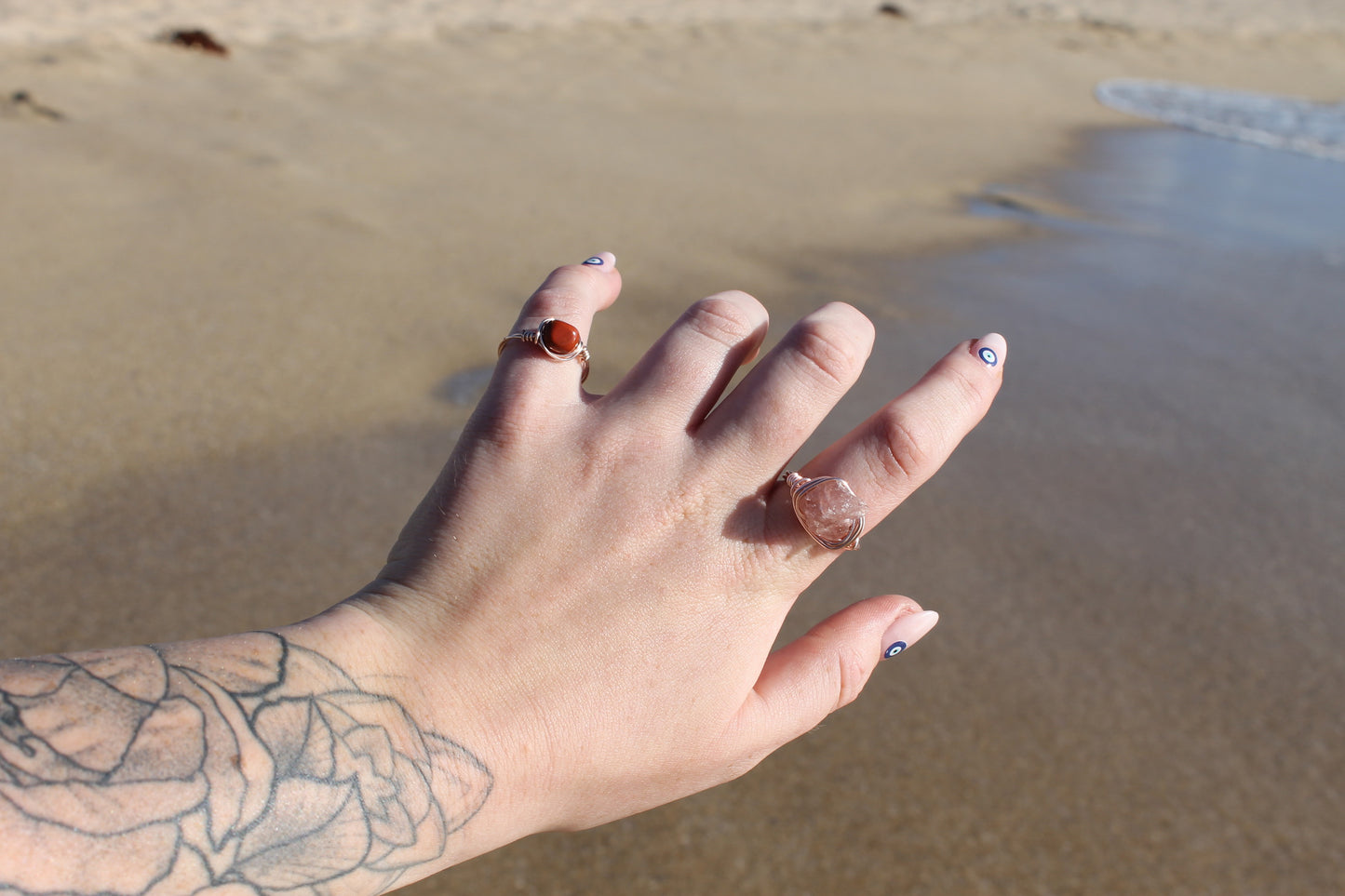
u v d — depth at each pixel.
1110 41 3.23
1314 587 0.67
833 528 0.31
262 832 0.26
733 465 0.31
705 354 0.33
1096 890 0.47
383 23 2.33
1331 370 0.99
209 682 0.27
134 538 0.63
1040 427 0.85
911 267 1.21
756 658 0.31
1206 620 0.63
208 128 1.45
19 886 0.24
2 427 0.72
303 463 0.72
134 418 0.75
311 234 1.12
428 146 1.50
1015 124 2.09
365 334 0.91
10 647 0.54
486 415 0.32
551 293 0.34
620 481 0.31
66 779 0.25
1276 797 0.51
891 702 0.55
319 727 0.27
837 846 0.48
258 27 2.16
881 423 0.32
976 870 0.47
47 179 1.19
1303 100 2.73
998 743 0.53
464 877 0.46
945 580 0.65
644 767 0.30
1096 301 1.15
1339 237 1.45
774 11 3.04
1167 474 0.79
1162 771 0.52
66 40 1.83
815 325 0.32
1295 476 0.80
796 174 1.57
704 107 1.93
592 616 0.30
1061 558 0.68
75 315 0.89
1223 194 1.67
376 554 0.64
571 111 1.80
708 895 0.46
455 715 0.29
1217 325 1.10
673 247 1.20
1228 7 4.16
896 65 2.51
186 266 1.01
